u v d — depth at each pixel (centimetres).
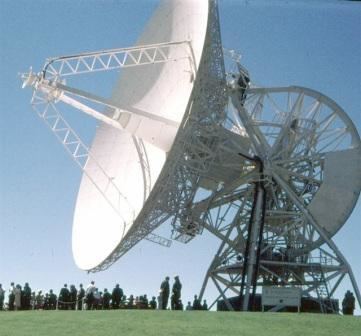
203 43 3519
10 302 3722
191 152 3791
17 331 2256
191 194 3956
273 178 4369
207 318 2628
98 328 2330
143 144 4100
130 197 4019
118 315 2678
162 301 3662
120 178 4200
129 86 4356
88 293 3691
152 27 4259
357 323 2558
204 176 4072
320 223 4456
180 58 3603
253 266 4144
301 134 4528
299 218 4400
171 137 3716
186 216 4178
